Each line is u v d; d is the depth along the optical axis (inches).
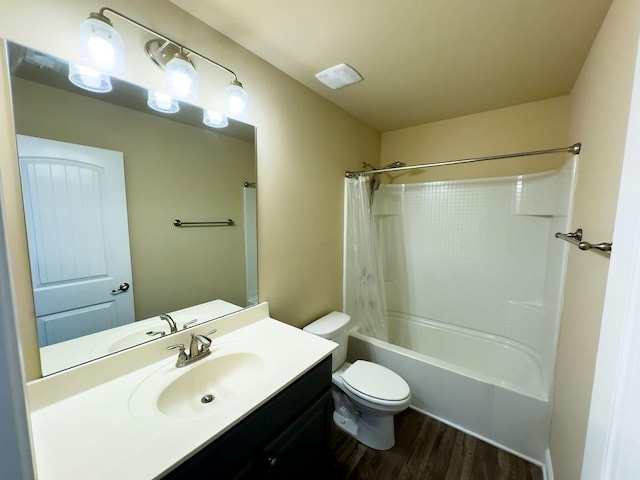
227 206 55.2
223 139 53.2
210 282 53.4
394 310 107.7
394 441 66.1
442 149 94.9
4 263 11.2
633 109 20.1
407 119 93.0
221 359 46.0
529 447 61.7
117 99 39.5
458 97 76.1
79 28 34.5
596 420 23.0
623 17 35.8
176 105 45.6
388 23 47.3
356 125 91.5
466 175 91.4
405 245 104.2
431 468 59.8
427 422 72.5
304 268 74.3
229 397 43.1
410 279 104.3
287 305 69.8
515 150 82.4
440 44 52.9
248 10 44.5
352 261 90.4
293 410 41.8
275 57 57.7
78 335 37.6
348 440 67.7
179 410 38.9
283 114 64.1
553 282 68.3
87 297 38.4
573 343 48.3
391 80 66.7
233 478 33.3
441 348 97.9
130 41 39.3
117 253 41.3
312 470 47.5
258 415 35.9
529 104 79.7
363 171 88.4
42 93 33.1
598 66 46.9
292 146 67.3
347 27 48.4
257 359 46.5
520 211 81.7
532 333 80.4
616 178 34.1
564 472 46.6
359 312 91.6
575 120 64.2
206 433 30.3
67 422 31.4
